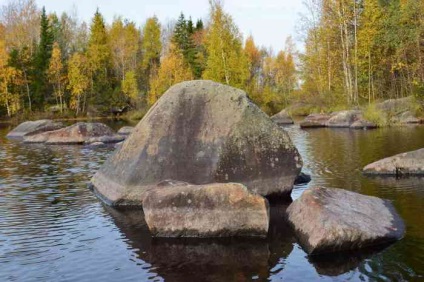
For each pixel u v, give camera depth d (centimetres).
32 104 6631
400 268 827
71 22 9112
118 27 8006
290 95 6838
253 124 1402
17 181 1781
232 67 5138
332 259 882
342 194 1115
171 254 947
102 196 1441
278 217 1165
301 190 1456
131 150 1438
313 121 4109
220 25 5100
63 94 6812
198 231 1043
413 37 4222
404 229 1015
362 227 946
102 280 828
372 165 1661
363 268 835
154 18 8412
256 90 6028
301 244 965
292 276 816
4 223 1204
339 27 4694
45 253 975
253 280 805
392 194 1338
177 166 1370
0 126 5397
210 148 1379
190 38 7294
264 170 1368
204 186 1069
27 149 2903
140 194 1349
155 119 1447
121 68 7638
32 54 7162
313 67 5516
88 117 6644
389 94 4694
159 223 1055
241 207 1041
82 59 6812
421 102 3712
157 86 6388
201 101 1450
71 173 1945
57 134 3275
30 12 7650
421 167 1602
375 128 3494
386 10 4738
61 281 830
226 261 897
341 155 2139
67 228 1148
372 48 4562
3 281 837
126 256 945
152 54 7831
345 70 4572
